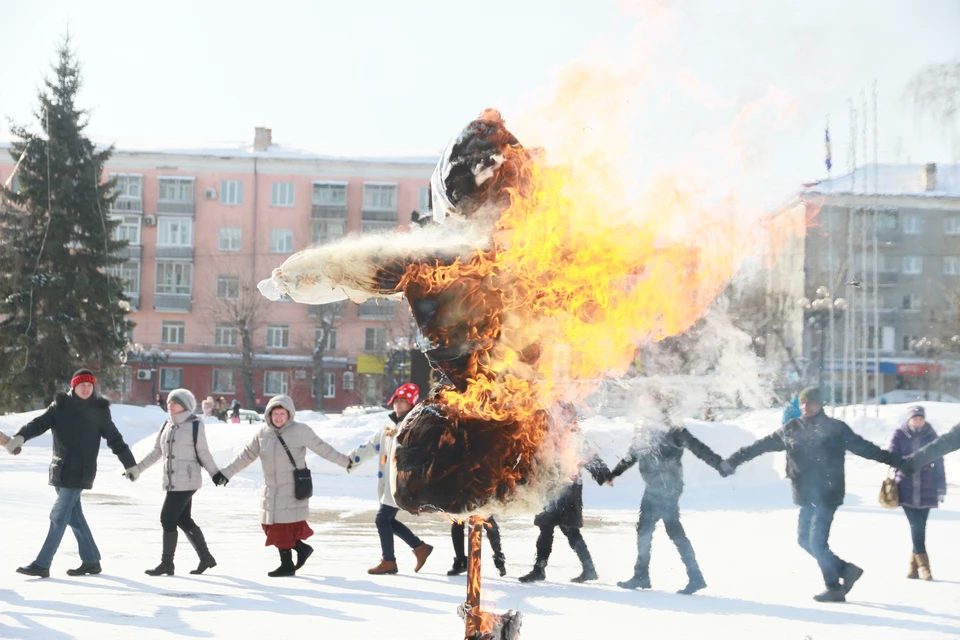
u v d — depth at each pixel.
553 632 6.20
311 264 3.95
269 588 7.89
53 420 8.35
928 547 10.23
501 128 3.90
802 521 7.45
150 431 30.81
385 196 61.28
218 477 8.58
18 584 7.92
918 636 6.06
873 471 20.22
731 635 6.10
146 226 61.06
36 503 14.04
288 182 61.41
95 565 8.48
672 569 8.77
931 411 13.77
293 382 60.53
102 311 40.44
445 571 8.86
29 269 39.59
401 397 8.72
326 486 17.06
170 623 6.43
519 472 3.84
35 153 40.28
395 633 6.17
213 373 61.31
